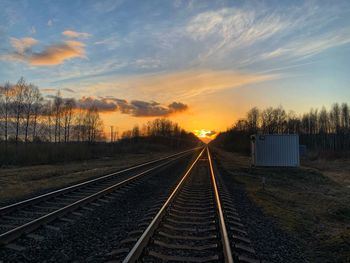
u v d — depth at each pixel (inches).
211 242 313.1
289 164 1195.9
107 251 284.8
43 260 265.6
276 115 4178.2
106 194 557.3
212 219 405.7
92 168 1135.6
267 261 279.1
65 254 278.8
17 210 429.4
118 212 448.1
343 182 1023.6
